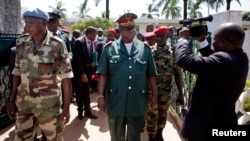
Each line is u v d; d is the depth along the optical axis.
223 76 1.93
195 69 1.96
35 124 2.69
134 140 2.87
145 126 4.05
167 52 3.74
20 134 2.56
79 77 4.86
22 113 2.58
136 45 2.85
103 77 2.82
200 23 2.45
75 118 5.14
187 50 2.08
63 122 2.70
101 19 20.48
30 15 2.37
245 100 5.11
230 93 2.00
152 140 3.86
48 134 2.63
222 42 2.03
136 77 2.75
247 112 4.76
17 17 5.53
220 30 2.04
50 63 2.48
